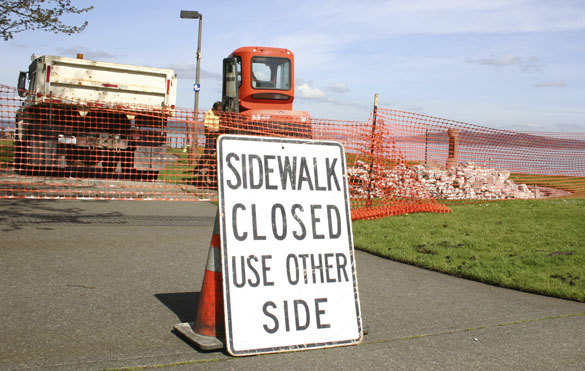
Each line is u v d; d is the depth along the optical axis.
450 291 5.22
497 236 7.69
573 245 6.95
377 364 3.40
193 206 10.80
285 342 3.56
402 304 4.75
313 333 3.66
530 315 4.50
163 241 7.14
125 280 5.18
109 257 6.07
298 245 3.78
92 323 3.96
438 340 3.86
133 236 7.39
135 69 13.83
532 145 13.38
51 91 13.22
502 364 3.44
